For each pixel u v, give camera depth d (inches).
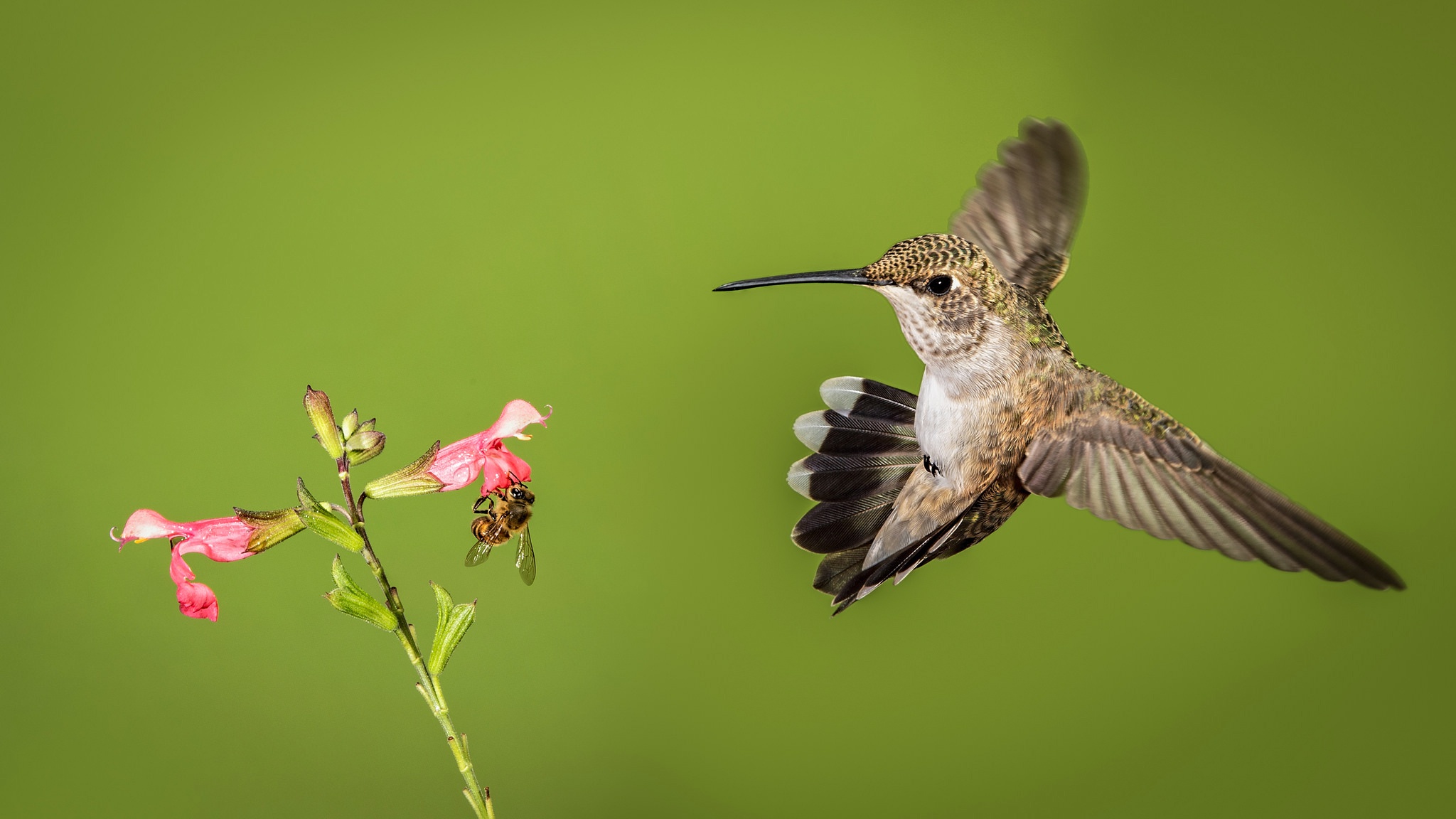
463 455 87.0
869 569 88.2
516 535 88.7
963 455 87.9
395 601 86.7
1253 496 87.4
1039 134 88.7
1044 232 88.7
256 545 86.7
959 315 87.7
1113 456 87.7
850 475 88.7
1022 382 87.7
